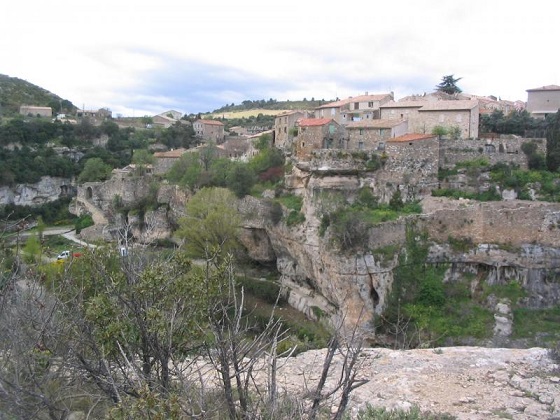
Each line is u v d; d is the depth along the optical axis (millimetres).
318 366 18453
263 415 9586
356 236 42812
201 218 58000
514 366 18484
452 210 44531
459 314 41188
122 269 13375
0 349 12953
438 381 17156
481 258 43375
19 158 111875
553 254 42156
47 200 111562
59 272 16578
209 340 12695
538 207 43062
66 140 128125
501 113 74188
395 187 51844
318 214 49594
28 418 11047
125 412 9062
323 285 47031
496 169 54094
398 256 43062
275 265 61781
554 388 16234
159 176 89812
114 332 11859
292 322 44375
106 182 91750
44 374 12258
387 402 15367
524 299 41625
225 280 12984
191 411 9234
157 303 12633
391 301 41812
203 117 198750
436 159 53344
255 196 61969
